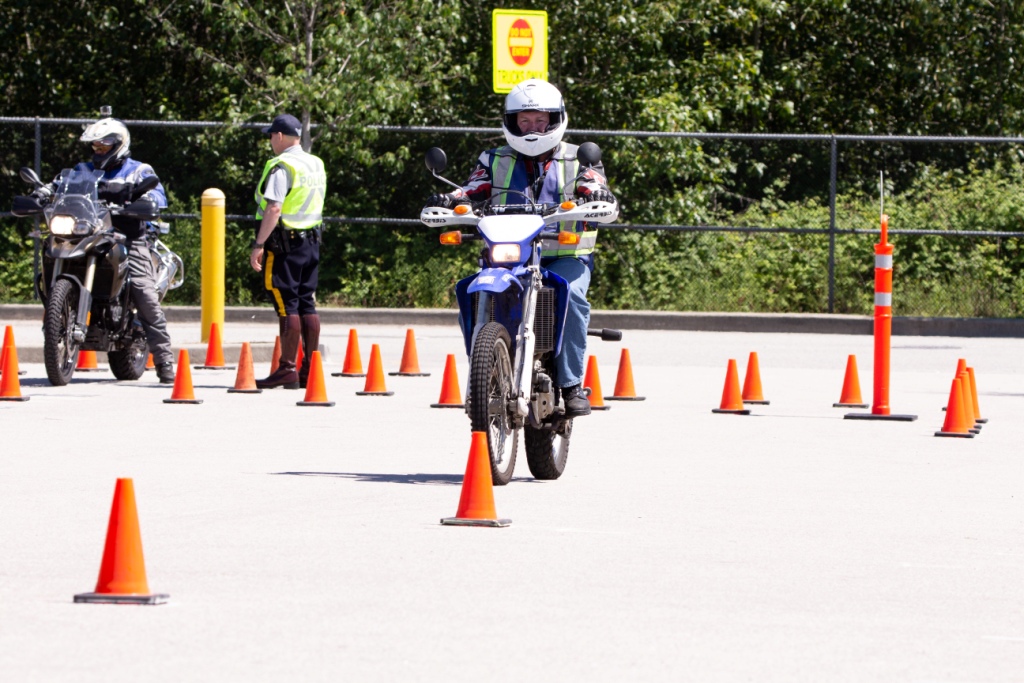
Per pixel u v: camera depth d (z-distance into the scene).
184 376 34.00
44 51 69.94
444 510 21.55
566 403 24.05
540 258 23.89
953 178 60.53
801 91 72.31
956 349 50.81
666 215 60.53
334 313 57.81
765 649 14.70
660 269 60.38
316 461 25.98
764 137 58.78
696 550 19.19
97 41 69.44
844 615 16.09
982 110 72.56
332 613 15.70
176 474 24.38
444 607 16.03
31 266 60.38
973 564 18.75
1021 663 14.43
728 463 26.73
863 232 59.41
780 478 25.12
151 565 17.78
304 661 13.98
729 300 60.09
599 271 60.59
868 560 18.84
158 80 70.25
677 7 64.50
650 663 14.11
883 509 22.38
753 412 34.16
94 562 17.92
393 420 31.64
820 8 72.56
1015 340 54.47
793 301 60.09
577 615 15.81
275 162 36.47
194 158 60.88
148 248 37.50
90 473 24.36
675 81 66.38
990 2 71.75
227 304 60.59
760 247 60.31
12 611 15.60
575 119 65.25
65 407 32.81
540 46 49.94
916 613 16.27
